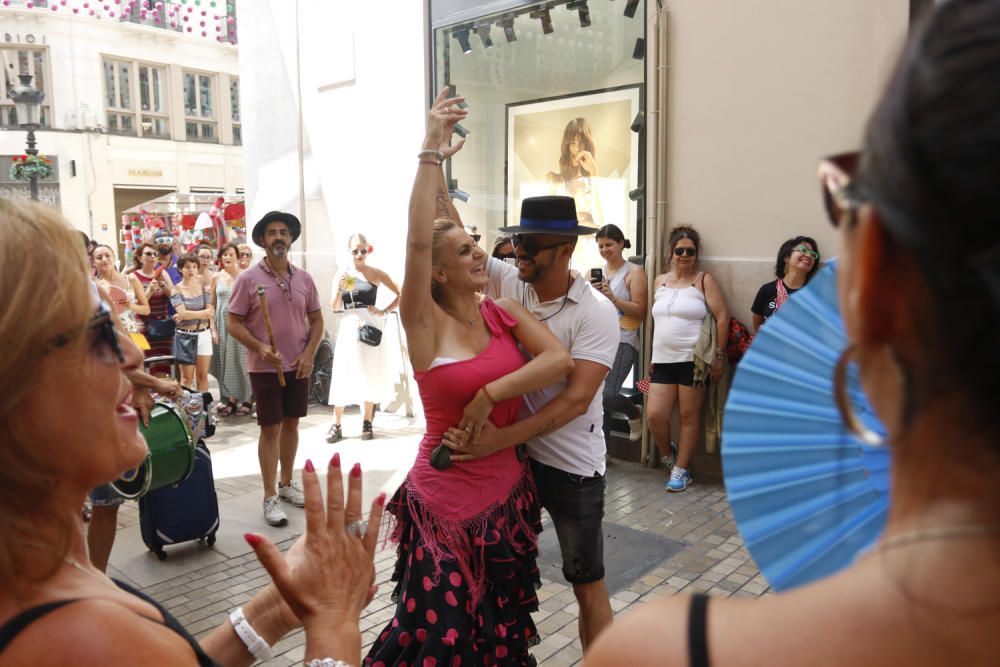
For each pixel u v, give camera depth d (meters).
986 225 0.44
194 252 10.05
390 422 7.65
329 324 8.63
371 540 1.23
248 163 9.74
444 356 2.40
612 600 3.83
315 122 8.56
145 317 8.00
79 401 0.86
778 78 5.15
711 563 4.23
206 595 3.96
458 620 2.28
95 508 3.66
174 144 23.97
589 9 6.21
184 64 24.02
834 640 0.52
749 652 0.54
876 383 0.54
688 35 5.52
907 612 0.50
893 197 0.47
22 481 0.82
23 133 21.70
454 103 2.43
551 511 2.75
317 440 6.98
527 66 6.72
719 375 5.32
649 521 4.84
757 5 5.19
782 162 5.18
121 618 0.81
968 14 0.47
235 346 8.09
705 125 5.50
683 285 5.43
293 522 4.98
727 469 0.89
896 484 0.54
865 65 4.80
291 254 9.02
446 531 2.35
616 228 5.75
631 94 6.06
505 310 2.56
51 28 21.75
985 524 0.49
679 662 0.56
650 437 5.91
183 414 3.72
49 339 0.82
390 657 2.31
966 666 0.48
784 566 0.85
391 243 7.88
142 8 23.03
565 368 2.44
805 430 0.86
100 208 22.77
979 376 0.46
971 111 0.44
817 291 0.86
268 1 8.98
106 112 22.94
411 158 7.58
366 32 7.84
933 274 0.46
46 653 0.76
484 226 7.23
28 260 0.82
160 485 3.66
